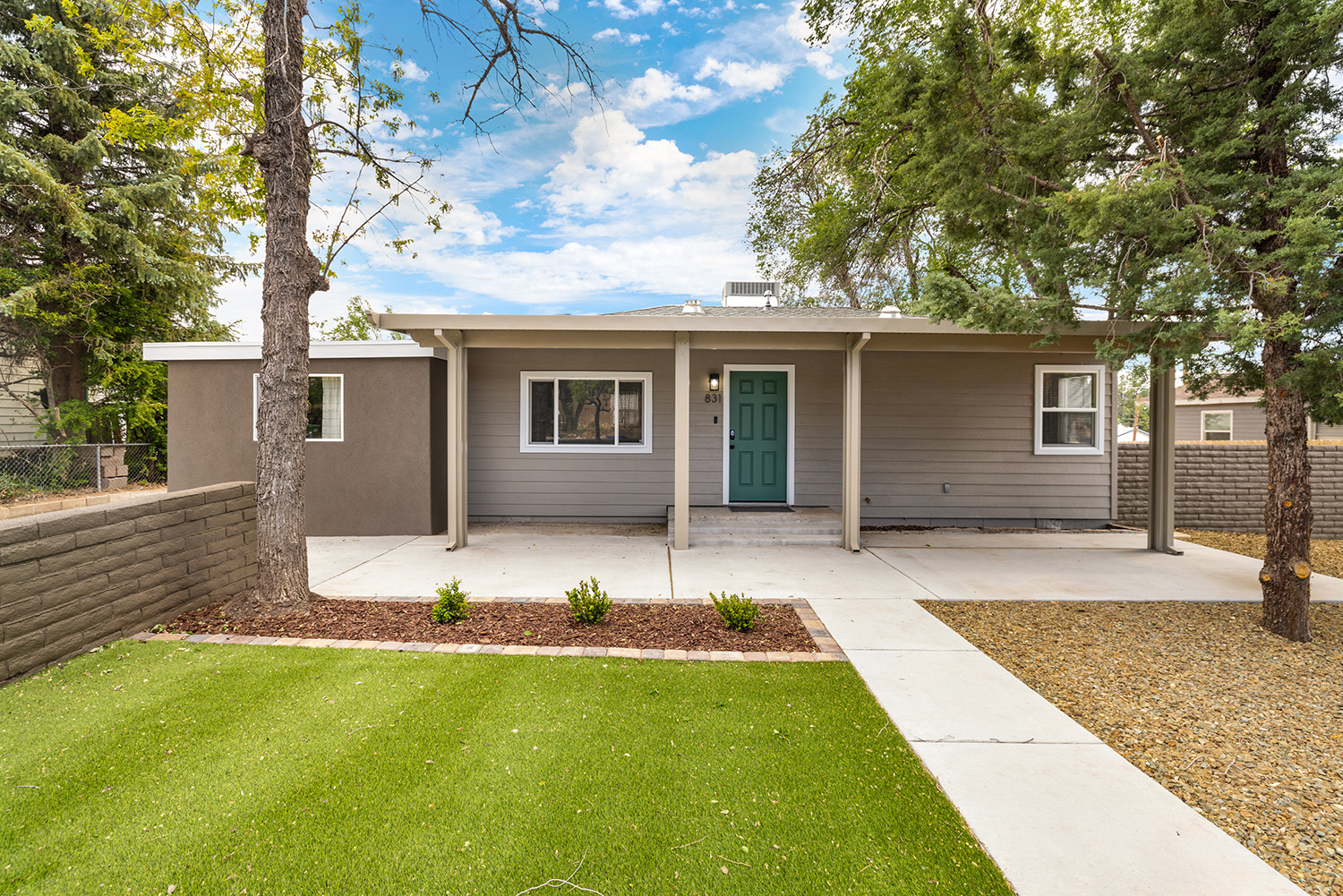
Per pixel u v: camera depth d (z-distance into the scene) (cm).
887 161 1094
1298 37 348
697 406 863
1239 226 392
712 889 167
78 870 171
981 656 355
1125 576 562
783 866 176
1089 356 862
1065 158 472
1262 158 401
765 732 258
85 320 1135
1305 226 317
